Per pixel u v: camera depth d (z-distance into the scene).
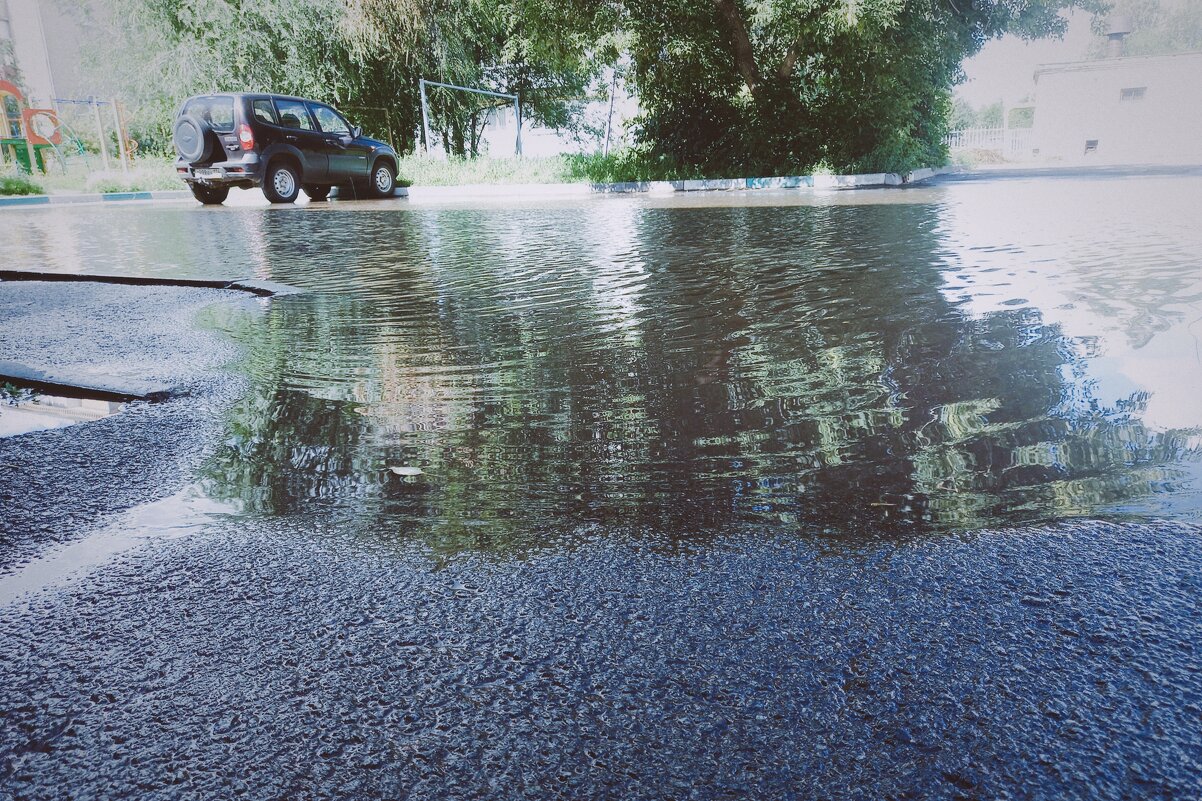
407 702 1.26
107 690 1.31
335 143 16.94
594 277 5.81
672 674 1.30
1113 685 1.23
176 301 5.40
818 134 19.73
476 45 25.20
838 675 1.28
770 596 1.53
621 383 3.11
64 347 4.06
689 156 20.98
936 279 5.14
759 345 3.62
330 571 1.70
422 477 2.24
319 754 1.15
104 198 19.97
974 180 18.62
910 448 2.30
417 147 23.30
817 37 18.08
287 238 9.30
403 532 1.89
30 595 1.63
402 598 1.58
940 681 1.25
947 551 1.67
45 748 1.18
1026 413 2.55
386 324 4.43
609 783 1.07
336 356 3.73
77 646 1.44
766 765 1.09
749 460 2.26
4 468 2.38
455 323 4.39
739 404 2.78
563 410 2.80
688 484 2.11
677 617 1.47
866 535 1.77
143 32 23.02
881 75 18.58
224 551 1.81
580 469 2.25
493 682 1.30
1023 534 1.74
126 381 3.32
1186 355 3.13
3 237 10.30
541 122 29.94
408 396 3.04
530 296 5.12
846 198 13.46
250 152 15.51
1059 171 21.69
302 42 21.44
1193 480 1.98
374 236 9.29
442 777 1.09
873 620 1.43
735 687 1.26
